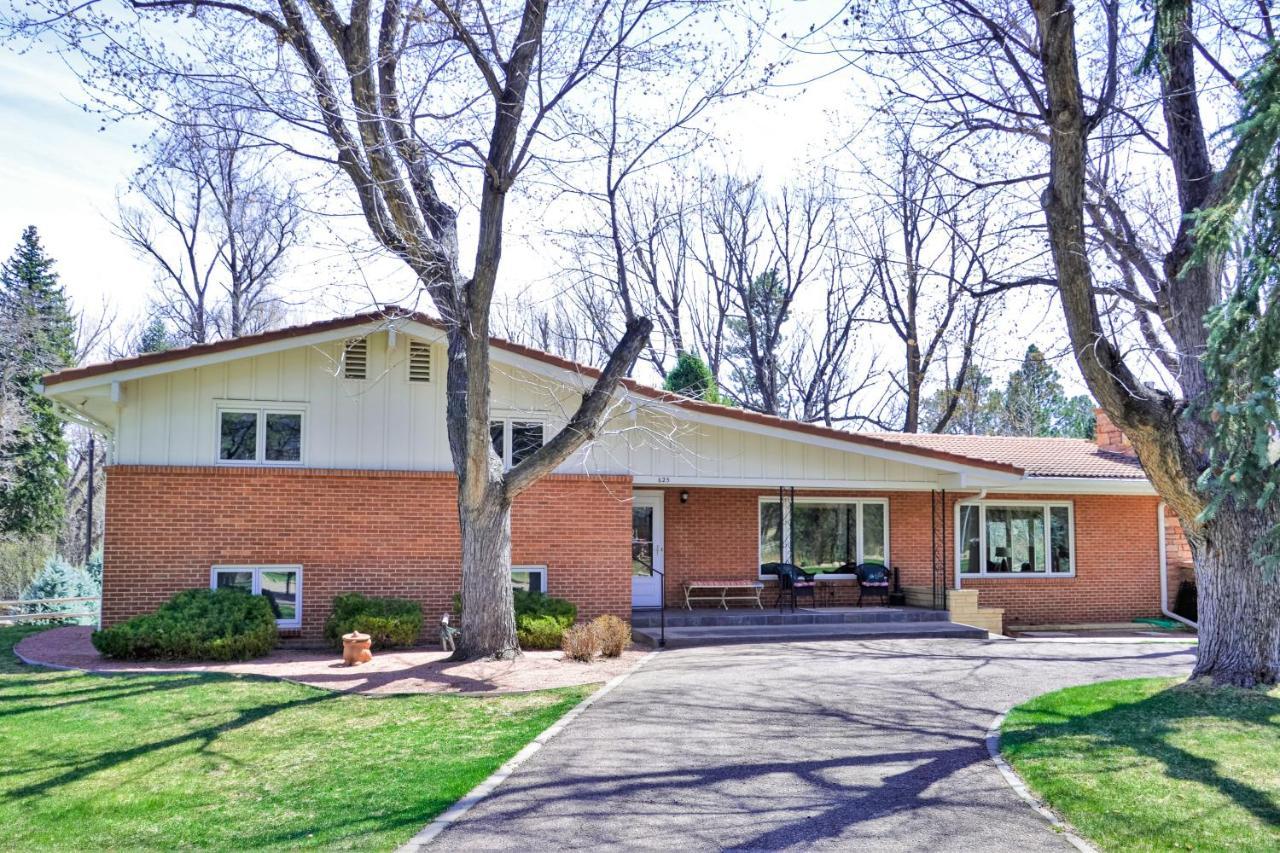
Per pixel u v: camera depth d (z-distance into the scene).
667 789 7.55
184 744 9.23
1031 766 8.11
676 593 19.97
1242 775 7.77
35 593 24.59
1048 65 9.62
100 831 7.05
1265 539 8.16
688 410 16.98
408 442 16.27
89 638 16.50
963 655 14.58
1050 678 12.36
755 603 20.27
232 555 15.50
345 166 12.97
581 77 12.91
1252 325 7.53
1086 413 45.19
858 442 17.48
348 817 7.05
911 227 21.59
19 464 35.41
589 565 16.89
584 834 6.58
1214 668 11.03
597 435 13.59
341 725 9.84
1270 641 10.80
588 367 16.31
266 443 15.87
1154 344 13.14
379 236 13.35
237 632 13.98
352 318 15.52
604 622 14.38
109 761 8.73
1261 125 7.38
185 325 37.72
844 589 20.80
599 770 8.04
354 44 12.40
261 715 10.30
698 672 12.72
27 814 7.45
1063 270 10.20
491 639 13.65
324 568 15.79
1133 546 22.16
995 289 13.29
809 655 14.52
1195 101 11.43
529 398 16.91
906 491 21.38
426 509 16.17
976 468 17.88
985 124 12.56
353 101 12.59
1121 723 9.48
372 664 13.34
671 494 20.16
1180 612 21.66
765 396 38.62
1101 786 7.54
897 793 7.47
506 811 7.05
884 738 9.12
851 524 21.11
